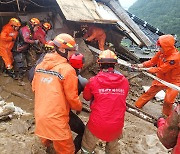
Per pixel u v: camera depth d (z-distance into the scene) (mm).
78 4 7984
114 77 3320
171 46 5902
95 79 3344
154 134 5398
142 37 8844
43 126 3244
